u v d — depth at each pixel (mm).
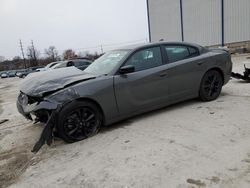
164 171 2891
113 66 4566
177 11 30078
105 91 4258
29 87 4449
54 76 4637
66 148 3930
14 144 4512
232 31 23562
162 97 4891
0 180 3227
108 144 3850
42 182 3041
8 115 7344
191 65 5168
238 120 4191
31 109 4141
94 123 4270
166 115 4902
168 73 4883
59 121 3920
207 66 5395
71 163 3416
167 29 32344
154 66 4801
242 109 4758
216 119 4359
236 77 7566
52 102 3924
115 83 4355
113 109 4375
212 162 2959
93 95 4152
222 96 5918
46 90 4066
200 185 2562
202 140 3580
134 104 4578
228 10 23609
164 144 3592
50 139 3791
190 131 3961
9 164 3684
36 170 3375
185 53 5238
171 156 3215
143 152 3424
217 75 5605
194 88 5289
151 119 4773
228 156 3055
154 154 3326
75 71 4949
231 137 3572
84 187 2807
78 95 4031
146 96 4691
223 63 5637
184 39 29609
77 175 3080
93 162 3350
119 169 3072
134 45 5008
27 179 3170
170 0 30859
